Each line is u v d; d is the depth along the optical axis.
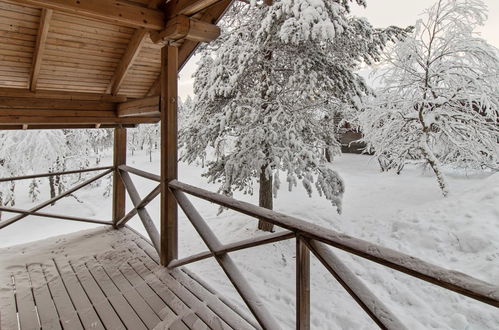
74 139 12.90
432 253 5.66
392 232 6.62
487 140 8.25
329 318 4.13
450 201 7.11
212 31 2.51
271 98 6.08
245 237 6.66
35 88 3.09
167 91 2.63
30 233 9.51
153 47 3.17
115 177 4.02
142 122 4.02
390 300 4.58
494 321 3.94
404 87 8.95
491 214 6.04
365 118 9.19
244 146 5.68
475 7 7.80
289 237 1.54
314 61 5.48
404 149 9.09
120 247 3.28
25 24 2.50
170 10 2.41
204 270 5.14
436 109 8.55
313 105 6.12
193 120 6.80
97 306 2.17
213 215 8.82
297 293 1.51
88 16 2.20
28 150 10.88
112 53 3.08
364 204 8.49
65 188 13.19
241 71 5.57
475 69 8.30
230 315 2.04
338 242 1.25
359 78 5.99
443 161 9.47
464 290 0.87
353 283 1.25
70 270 2.73
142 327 1.93
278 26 5.34
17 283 2.51
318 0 4.68
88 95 3.49
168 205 2.73
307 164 5.72
